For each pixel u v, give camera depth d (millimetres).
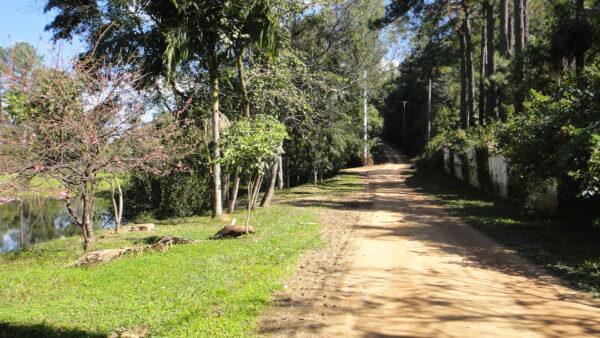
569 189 12000
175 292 6883
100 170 10609
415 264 8758
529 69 17375
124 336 5270
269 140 12273
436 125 59531
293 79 22703
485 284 7402
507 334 5375
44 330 5574
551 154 11789
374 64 33031
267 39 16047
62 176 9984
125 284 7578
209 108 19188
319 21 25875
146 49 17188
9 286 7871
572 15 14984
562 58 16188
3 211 27734
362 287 7207
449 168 28953
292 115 22906
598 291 6879
